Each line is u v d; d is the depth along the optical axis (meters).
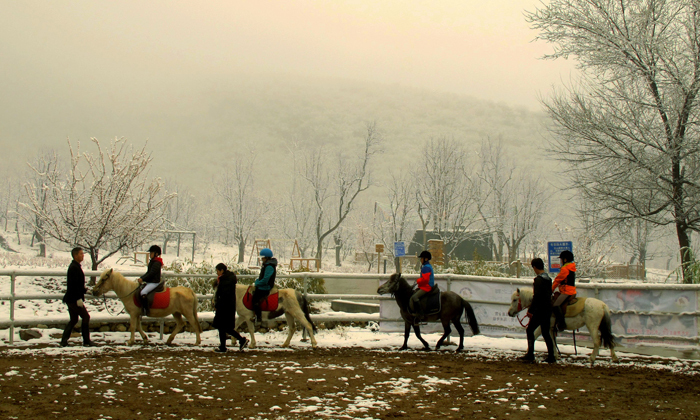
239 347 11.45
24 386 7.25
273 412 6.40
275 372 8.67
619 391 7.92
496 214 52.19
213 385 7.66
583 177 22.41
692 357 11.34
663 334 11.58
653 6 20.36
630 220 22.34
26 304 13.64
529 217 51.91
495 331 13.02
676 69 20.06
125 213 18.33
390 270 49.34
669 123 20.34
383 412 6.49
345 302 17.36
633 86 21.11
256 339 12.69
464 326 13.10
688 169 20.66
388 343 12.36
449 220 47.88
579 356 11.26
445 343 12.28
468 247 52.56
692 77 19.81
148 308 11.02
